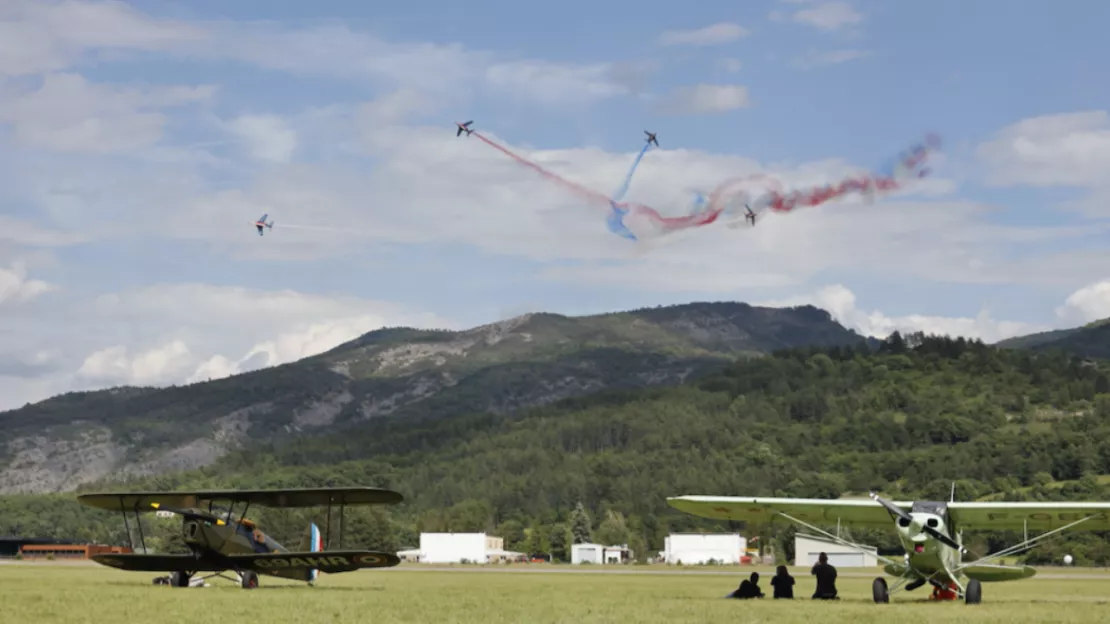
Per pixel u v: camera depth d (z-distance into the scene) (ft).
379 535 447.83
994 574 114.83
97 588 115.44
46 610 80.07
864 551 117.60
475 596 111.75
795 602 108.27
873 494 113.29
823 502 118.62
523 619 78.18
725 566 402.52
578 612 86.48
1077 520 114.62
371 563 124.26
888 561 115.44
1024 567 113.39
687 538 463.83
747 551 496.64
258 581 132.46
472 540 474.90
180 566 124.26
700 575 248.52
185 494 122.93
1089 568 357.20
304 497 122.72
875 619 81.35
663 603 102.94
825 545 402.31
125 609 81.76
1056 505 110.11
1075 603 111.86
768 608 94.89
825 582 116.16
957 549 108.47
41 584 127.13
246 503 126.62
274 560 121.80
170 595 100.99
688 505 127.95
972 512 114.21
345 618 76.69
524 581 177.78
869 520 123.24
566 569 326.44
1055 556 381.60
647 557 516.73
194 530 118.93
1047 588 170.71
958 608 97.55
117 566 128.16
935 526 106.93
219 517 121.29
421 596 108.37
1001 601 118.01
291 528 416.67
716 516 131.13
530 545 579.89
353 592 115.65
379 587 136.46
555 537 565.12
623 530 581.53
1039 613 90.22
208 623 71.36
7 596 96.68
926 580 111.55
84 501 127.24
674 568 360.48
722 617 82.74
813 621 78.89
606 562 501.15
